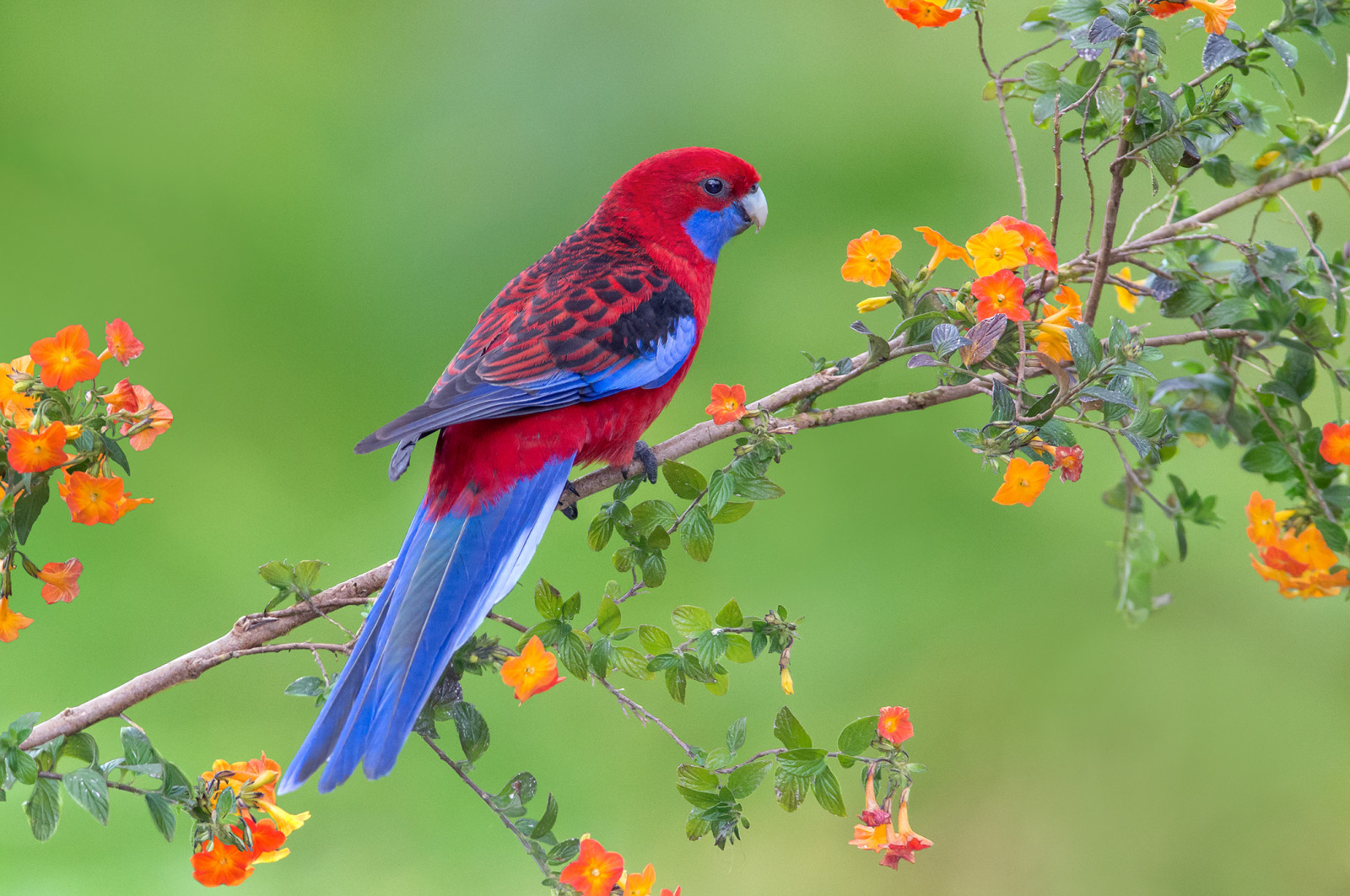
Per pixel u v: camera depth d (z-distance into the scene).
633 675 5.39
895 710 5.27
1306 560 5.68
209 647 5.45
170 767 5.03
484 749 5.41
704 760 5.36
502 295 7.50
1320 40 5.95
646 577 5.65
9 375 5.30
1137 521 6.85
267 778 5.16
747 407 5.90
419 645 5.61
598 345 6.95
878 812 5.18
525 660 5.13
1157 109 5.91
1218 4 5.93
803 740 5.25
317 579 5.62
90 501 5.20
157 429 5.50
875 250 5.98
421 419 6.22
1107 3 5.86
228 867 5.00
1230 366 6.12
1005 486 5.47
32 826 4.90
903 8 6.17
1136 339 5.56
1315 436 5.90
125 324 5.54
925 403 5.93
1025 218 6.17
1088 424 5.63
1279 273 5.99
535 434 6.68
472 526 6.47
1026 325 5.73
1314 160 6.22
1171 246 6.56
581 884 5.09
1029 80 6.29
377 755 5.25
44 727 5.09
